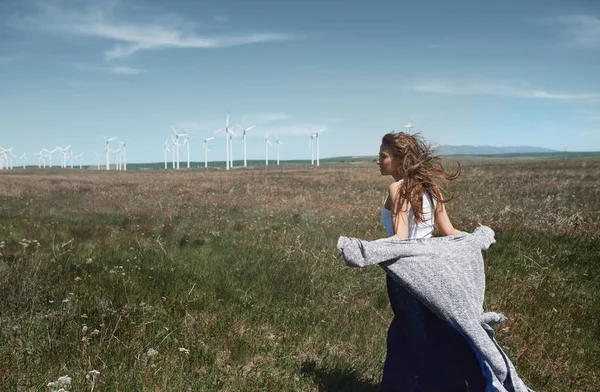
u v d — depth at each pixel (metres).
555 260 9.18
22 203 20.28
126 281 7.42
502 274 8.28
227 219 15.15
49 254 9.09
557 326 6.08
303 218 14.77
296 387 4.45
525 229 12.01
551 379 4.77
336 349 5.35
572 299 7.10
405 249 3.50
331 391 4.46
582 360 5.29
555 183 26.09
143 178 46.19
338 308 6.64
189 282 7.62
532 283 7.70
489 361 3.29
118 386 4.14
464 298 3.38
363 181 34.78
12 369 4.47
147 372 4.44
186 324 5.67
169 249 10.27
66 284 7.10
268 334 5.91
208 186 30.34
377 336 5.69
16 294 6.47
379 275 8.23
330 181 34.94
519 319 6.22
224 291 7.28
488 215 14.11
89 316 5.82
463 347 3.47
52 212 17.19
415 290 3.43
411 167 3.70
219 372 4.58
